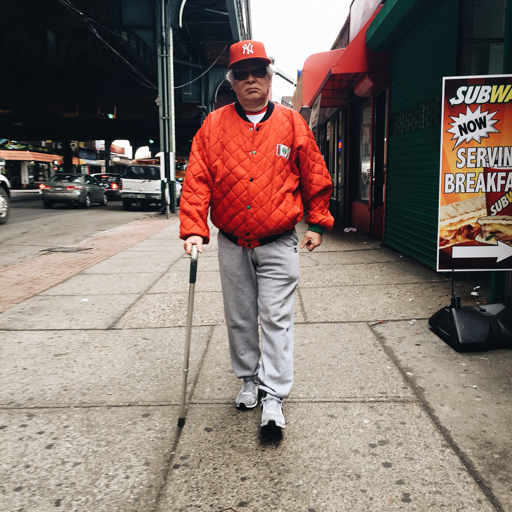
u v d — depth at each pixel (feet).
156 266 22.67
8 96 92.79
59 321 14.20
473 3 16.16
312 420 8.25
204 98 87.04
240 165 7.57
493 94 11.22
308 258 22.75
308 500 6.28
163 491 6.54
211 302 15.88
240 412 8.65
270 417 7.52
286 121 7.72
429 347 11.22
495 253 11.68
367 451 7.30
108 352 11.68
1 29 63.00
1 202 44.32
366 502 6.19
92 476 6.89
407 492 6.35
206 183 7.88
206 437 7.85
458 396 8.87
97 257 25.70
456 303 11.69
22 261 24.86
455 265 11.75
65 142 148.87
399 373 9.93
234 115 7.72
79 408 8.89
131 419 8.47
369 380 9.67
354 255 23.04
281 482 6.65
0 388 9.75
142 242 31.78
